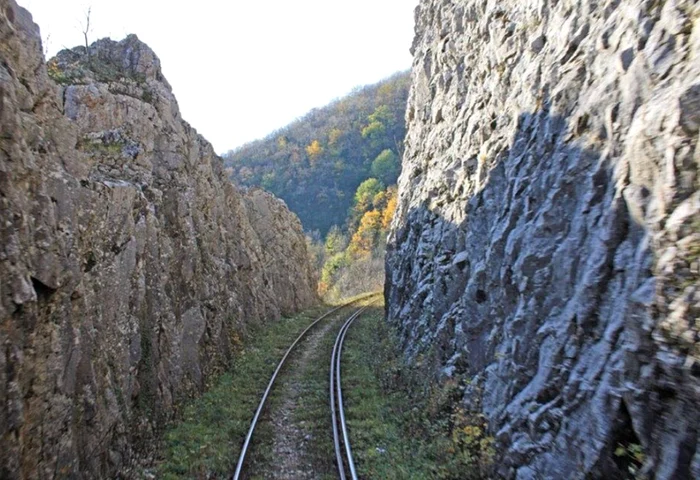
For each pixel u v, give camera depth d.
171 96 19.05
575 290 7.55
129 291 11.20
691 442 4.96
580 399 6.73
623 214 6.69
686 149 5.59
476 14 16.42
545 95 9.81
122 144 14.37
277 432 11.76
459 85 17.72
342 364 18.06
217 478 9.44
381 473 9.28
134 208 12.52
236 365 18.05
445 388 11.33
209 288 17.92
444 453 9.60
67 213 8.55
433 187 18.30
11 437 5.94
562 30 9.55
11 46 8.10
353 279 69.44
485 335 10.93
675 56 6.27
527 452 7.59
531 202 9.45
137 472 9.49
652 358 5.61
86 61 17.19
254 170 121.94
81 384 8.29
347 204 105.19
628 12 7.39
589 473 6.20
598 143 7.71
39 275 7.00
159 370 12.18
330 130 124.31
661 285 5.55
